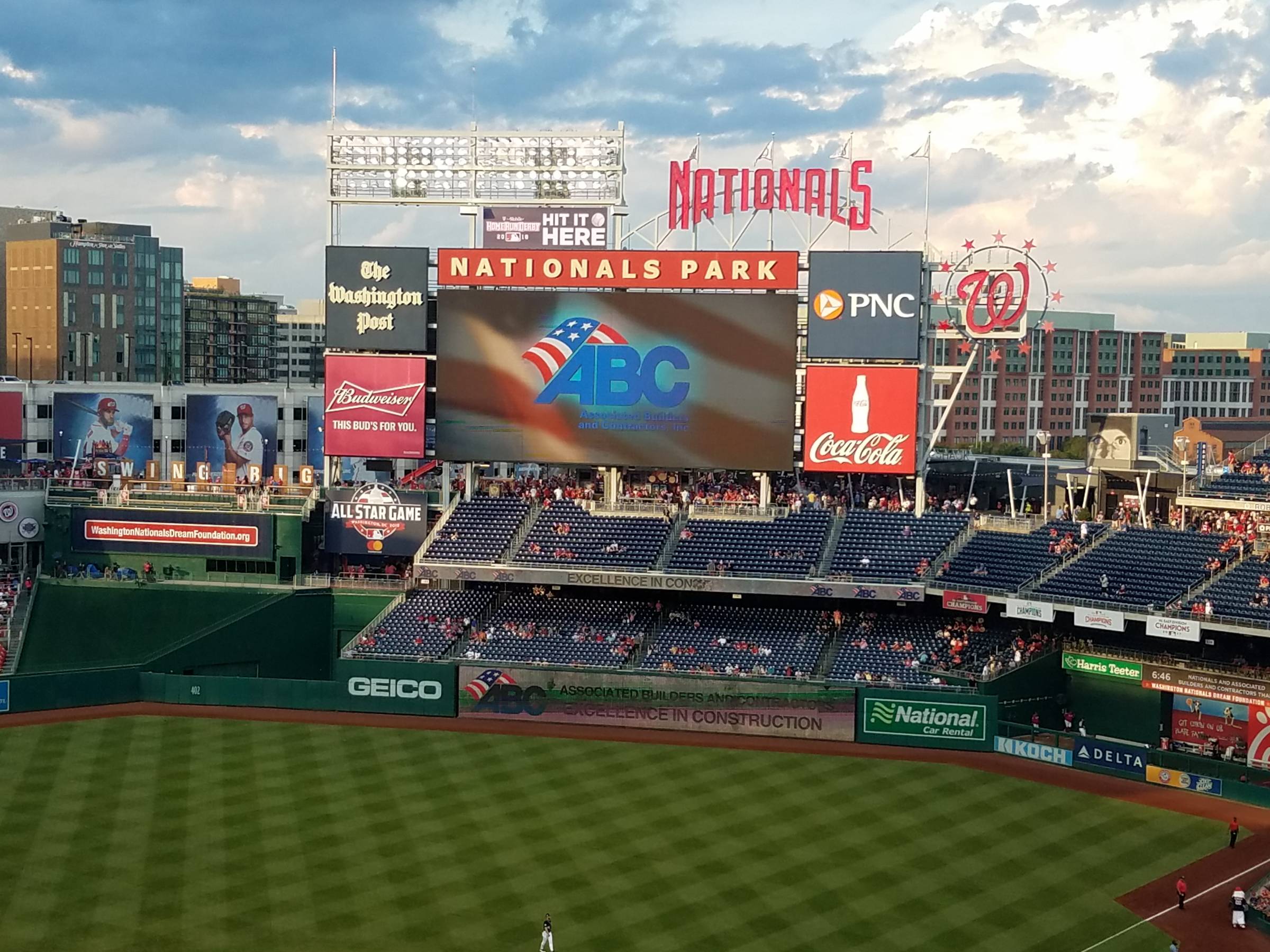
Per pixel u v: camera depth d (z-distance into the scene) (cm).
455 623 7844
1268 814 5569
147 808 5406
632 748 6481
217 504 8519
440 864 4809
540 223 8050
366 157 8275
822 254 7688
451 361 7981
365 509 8125
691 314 7781
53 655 8025
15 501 8438
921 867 4872
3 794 5572
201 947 4059
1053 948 4175
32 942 4075
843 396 7688
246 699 7181
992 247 7706
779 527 7894
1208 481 7788
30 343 18538
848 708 6669
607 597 8100
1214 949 4206
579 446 7919
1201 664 6594
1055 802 5706
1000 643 7219
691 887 4622
